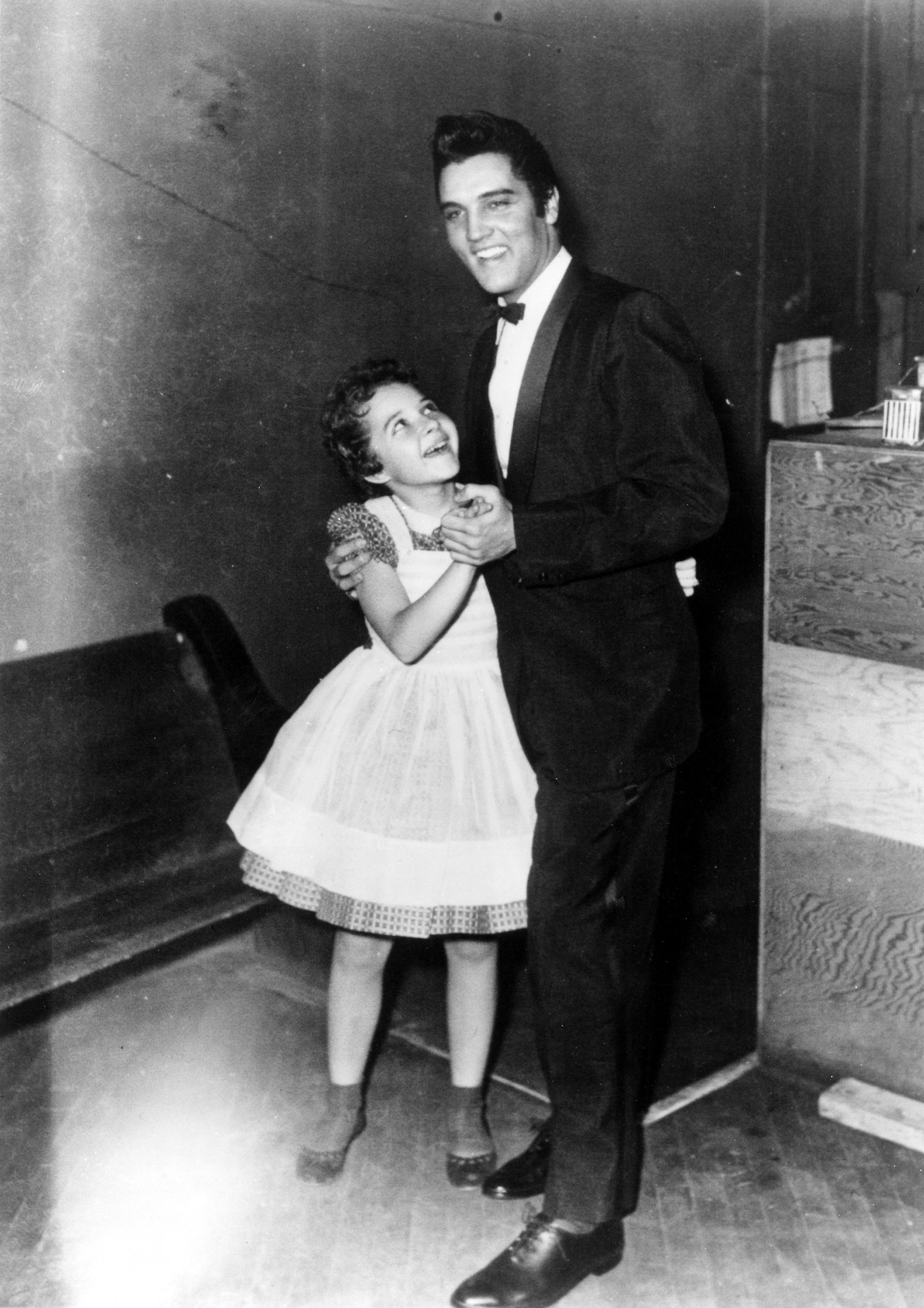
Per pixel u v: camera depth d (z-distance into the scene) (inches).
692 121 158.4
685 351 74.9
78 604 116.2
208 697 124.5
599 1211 80.2
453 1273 82.2
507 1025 111.3
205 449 120.7
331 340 126.7
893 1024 95.9
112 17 108.7
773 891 100.0
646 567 78.8
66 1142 95.6
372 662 91.4
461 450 87.9
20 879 115.1
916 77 176.7
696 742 81.1
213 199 117.2
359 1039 92.3
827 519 92.4
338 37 122.0
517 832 88.2
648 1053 106.2
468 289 135.6
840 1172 91.0
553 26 140.4
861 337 183.9
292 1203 89.0
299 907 90.0
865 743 93.4
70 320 111.3
